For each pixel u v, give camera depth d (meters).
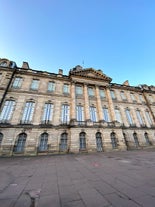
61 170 9.43
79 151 21.05
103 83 32.00
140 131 29.55
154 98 37.78
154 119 33.34
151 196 4.57
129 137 27.81
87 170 9.16
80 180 6.90
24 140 20.50
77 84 29.92
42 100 25.09
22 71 26.83
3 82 23.95
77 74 29.94
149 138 29.56
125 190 5.25
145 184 5.81
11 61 27.80
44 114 23.70
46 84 27.62
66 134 23.05
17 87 24.91
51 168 10.21
